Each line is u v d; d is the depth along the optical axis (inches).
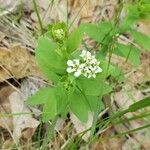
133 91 9.0
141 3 7.8
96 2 9.8
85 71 6.9
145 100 6.3
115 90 8.9
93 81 7.0
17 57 8.4
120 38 9.5
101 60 7.3
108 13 9.9
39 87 8.4
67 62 6.9
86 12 9.6
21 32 8.7
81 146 8.1
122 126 8.7
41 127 8.0
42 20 9.0
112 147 8.5
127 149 8.6
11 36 8.6
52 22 9.2
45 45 6.9
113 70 7.1
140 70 9.3
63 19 9.3
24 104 8.1
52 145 7.9
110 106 8.6
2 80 8.2
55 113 7.0
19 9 9.0
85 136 8.1
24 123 8.0
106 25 8.0
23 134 7.9
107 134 8.5
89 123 8.2
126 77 9.1
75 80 7.0
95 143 8.3
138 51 8.1
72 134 8.1
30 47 8.6
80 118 7.0
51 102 7.1
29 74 8.4
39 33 8.8
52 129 7.1
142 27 10.0
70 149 7.6
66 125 8.2
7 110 8.0
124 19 8.6
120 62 9.2
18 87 8.3
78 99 7.1
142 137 8.8
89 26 7.8
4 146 7.7
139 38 7.8
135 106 6.5
